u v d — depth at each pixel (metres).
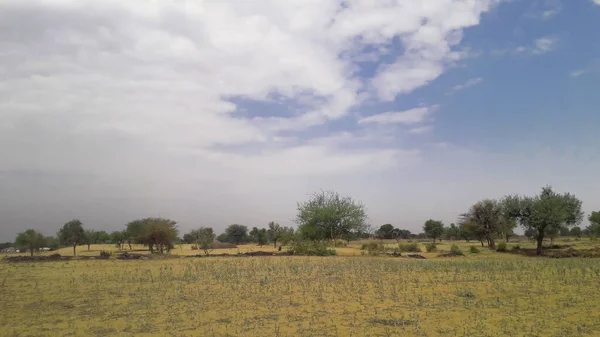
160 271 21.39
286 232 54.72
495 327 10.35
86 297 15.00
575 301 12.86
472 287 15.71
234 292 15.38
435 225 99.12
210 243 49.44
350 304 13.11
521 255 40.56
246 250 50.91
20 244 47.81
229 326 10.79
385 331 10.13
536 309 12.05
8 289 16.81
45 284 18.02
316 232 48.56
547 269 21.00
